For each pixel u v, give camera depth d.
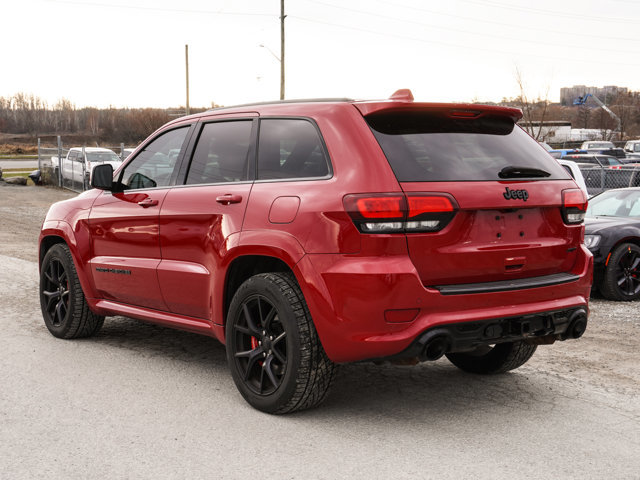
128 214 5.15
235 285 4.42
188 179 4.82
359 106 3.92
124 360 5.24
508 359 4.80
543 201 4.03
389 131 3.84
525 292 3.88
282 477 3.22
